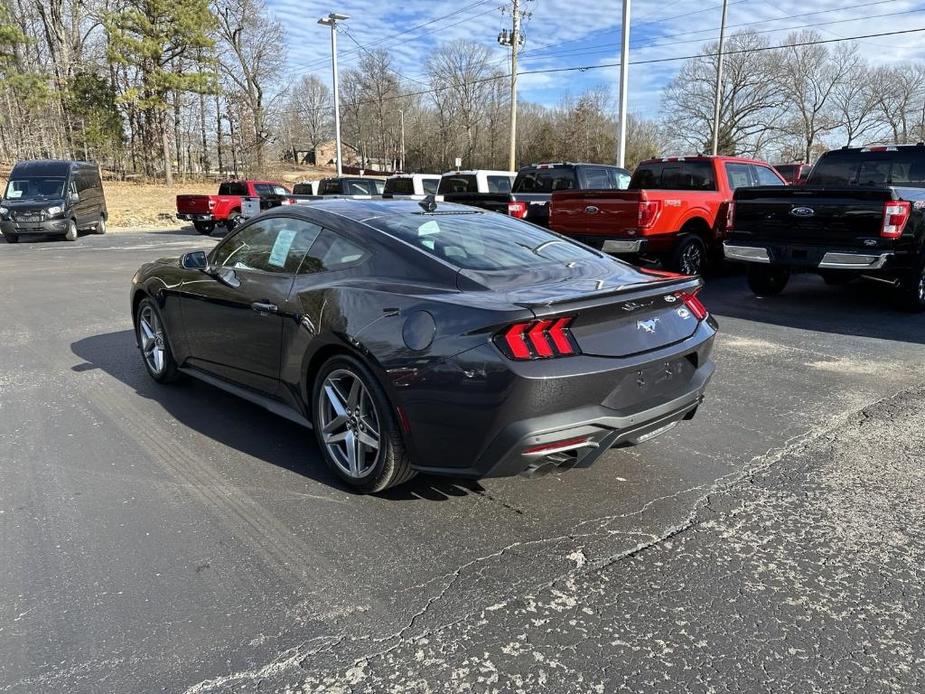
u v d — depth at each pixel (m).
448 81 77.56
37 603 2.57
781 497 3.51
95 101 47.16
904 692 2.15
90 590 2.65
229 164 77.12
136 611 2.53
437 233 3.77
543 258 3.74
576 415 2.93
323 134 109.38
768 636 2.42
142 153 52.66
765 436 4.36
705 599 2.64
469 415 2.90
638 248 9.27
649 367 3.21
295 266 3.92
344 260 3.67
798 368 5.95
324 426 3.62
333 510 3.33
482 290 3.13
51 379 5.52
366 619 2.51
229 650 2.33
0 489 3.53
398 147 93.62
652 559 2.92
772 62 64.94
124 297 9.51
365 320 3.26
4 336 7.06
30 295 9.71
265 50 54.91
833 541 3.07
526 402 2.81
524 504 3.41
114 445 4.13
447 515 3.29
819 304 8.94
